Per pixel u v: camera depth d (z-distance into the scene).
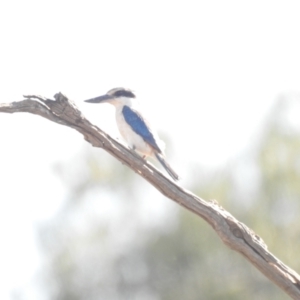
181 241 24.73
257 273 24.11
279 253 23.72
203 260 24.69
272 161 24.58
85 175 25.58
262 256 9.34
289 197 24.33
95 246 25.50
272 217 24.41
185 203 9.61
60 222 25.44
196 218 24.59
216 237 24.47
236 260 24.31
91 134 9.84
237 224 9.38
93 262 25.45
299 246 23.92
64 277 25.09
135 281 25.33
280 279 9.29
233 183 24.78
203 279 24.50
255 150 25.03
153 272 25.23
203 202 9.56
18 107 9.71
